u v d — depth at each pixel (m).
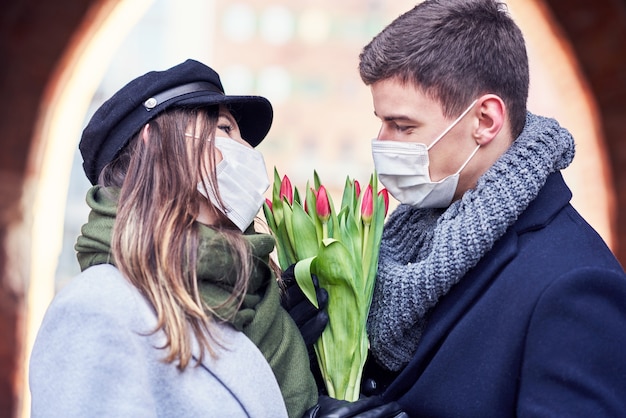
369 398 1.93
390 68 1.91
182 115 1.83
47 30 4.41
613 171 4.44
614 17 4.35
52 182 4.60
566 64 4.47
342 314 1.97
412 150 1.93
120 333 1.69
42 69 4.44
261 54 30.70
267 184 1.93
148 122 1.83
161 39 29.23
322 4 30.75
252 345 1.81
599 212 4.47
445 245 1.86
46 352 1.70
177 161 1.80
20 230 4.46
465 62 1.89
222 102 1.85
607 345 1.75
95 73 4.68
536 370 1.76
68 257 9.67
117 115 1.84
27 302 4.47
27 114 4.46
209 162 1.83
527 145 1.89
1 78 4.42
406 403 1.92
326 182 30.28
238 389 1.74
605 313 1.77
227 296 1.80
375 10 30.69
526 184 1.85
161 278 1.71
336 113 30.58
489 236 1.83
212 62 30.66
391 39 1.93
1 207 4.46
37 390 1.70
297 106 30.66
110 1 4.41
